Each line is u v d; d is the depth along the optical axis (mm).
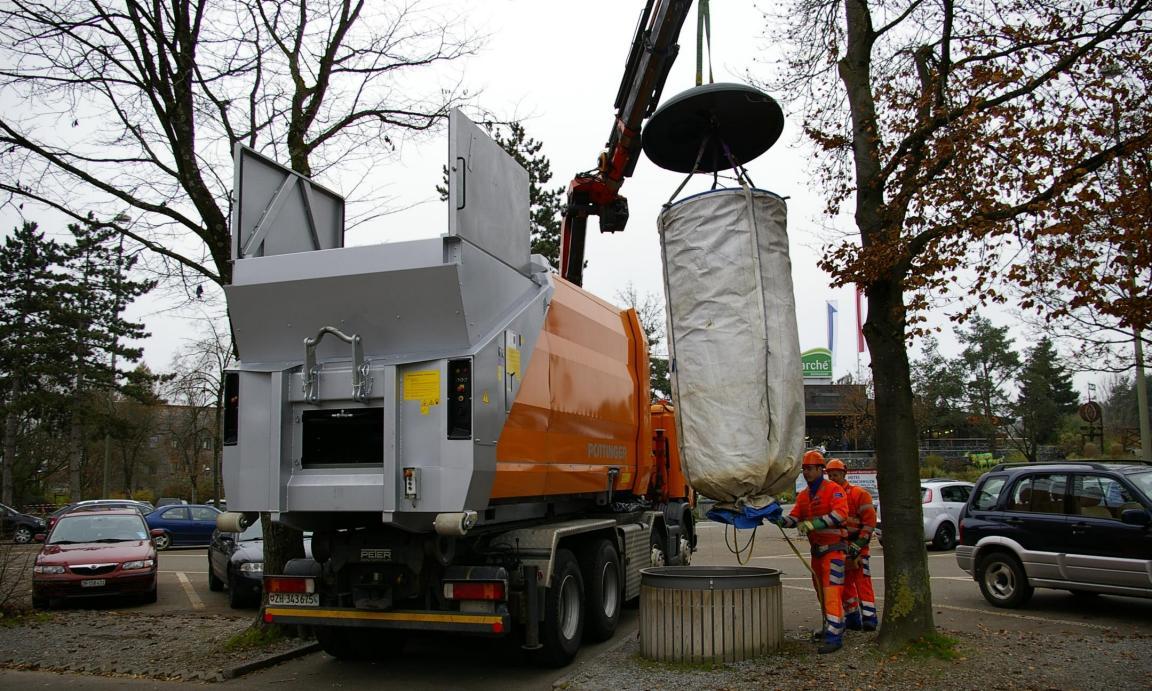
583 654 8539
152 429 58688
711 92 7062
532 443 7684
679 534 13109
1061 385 52281
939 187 7125
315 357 6977
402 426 6648
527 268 8180
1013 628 9141
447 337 6746
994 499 11172
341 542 7355
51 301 43406
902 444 7484
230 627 10188
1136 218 6438
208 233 9570
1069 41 6910
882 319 7574
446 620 7055
